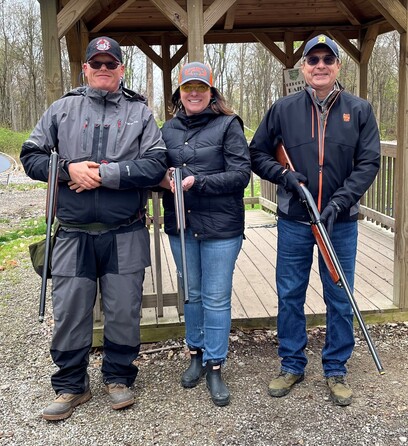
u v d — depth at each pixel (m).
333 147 2.80
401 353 3.56
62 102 2.81
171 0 3.43
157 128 2.87
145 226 3.01
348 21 6.37
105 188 2.74
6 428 2.86
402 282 3.97
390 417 2.84
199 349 3.21
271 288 4.52
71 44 4.95
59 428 2.84
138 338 3.01
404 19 3.65
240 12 5.76
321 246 2.71
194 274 3.03
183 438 2.72
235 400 3.04
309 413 2.89
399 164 3.87
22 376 3.46
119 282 2.87
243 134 2.87
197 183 2.75
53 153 2.64
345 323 2.99
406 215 3.89
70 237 2.83
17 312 4.68
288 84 6.29
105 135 2.75
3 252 6.93
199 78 2.74
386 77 26.59
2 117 37.97
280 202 3.01
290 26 6.45
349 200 2.76
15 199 13.07
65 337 2.89
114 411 2.98
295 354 3.09
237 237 2.95
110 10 5.35
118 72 2.77
